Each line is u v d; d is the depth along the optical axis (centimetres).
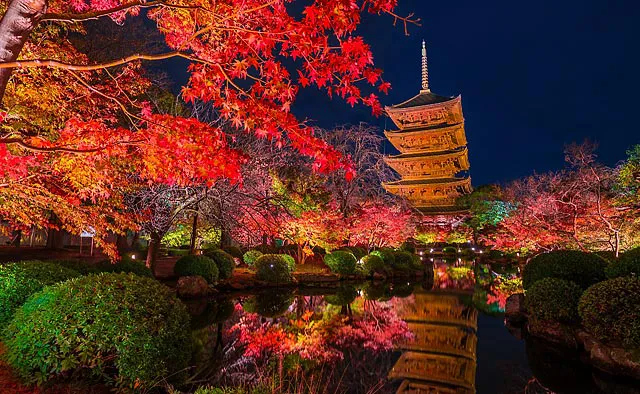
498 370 712
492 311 1275
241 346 809
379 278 2094
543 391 615
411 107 4569
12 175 491
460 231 4241
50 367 441
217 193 1162
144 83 917
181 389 509
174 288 1279
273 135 382
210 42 450
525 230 2019
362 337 923
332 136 2038
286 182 1748
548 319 855
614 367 656
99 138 452
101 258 1841
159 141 396
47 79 664
